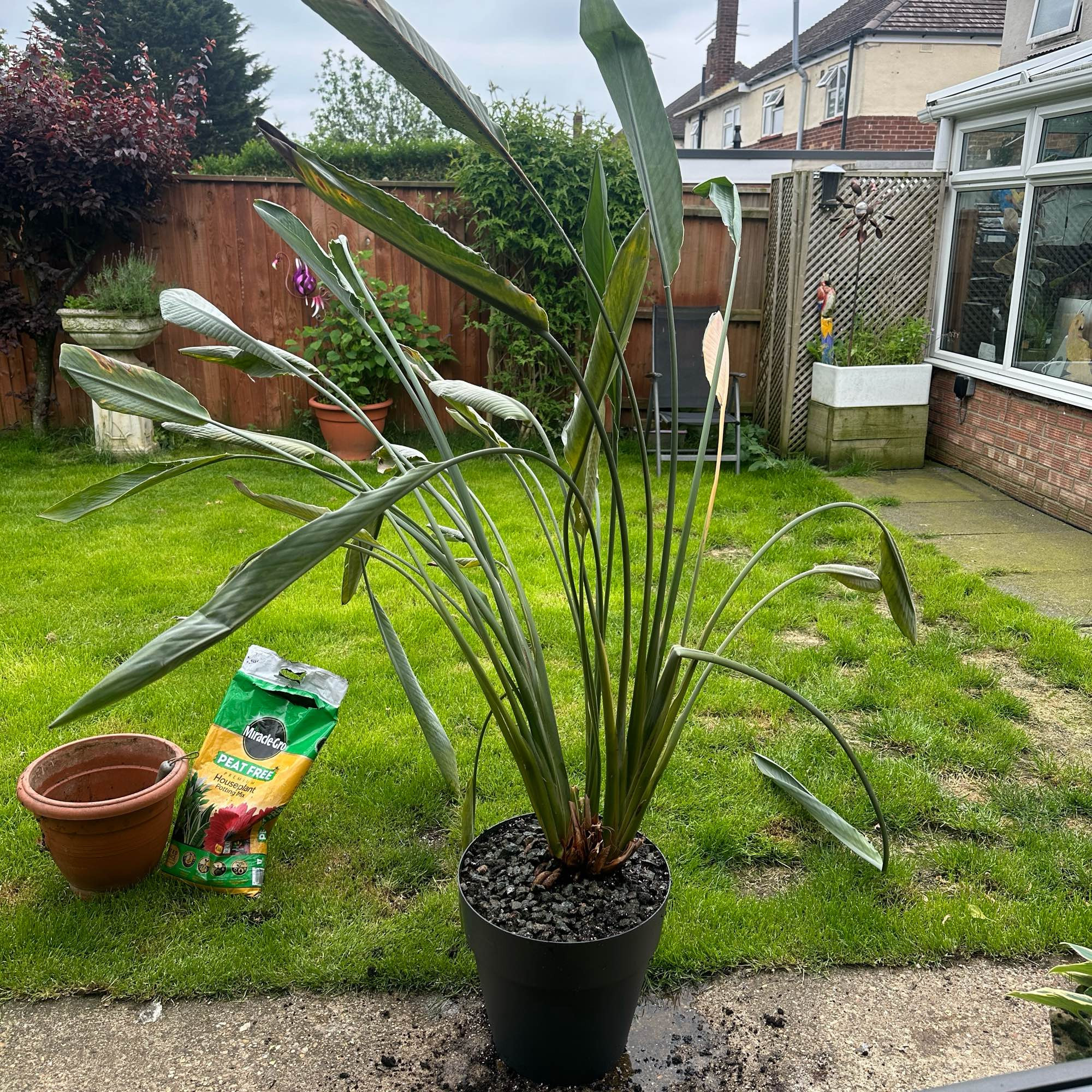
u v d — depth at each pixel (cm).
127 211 568
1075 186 463
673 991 176
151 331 572
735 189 174
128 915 190
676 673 153
